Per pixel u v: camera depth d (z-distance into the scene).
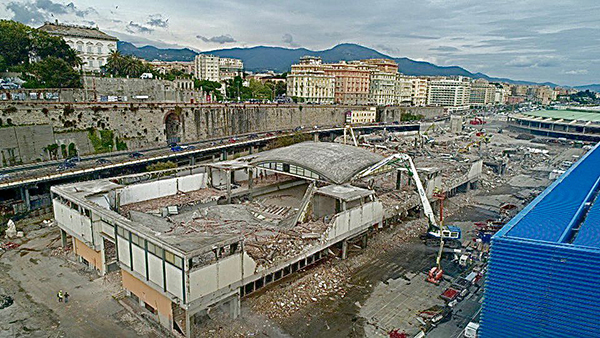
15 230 60.59
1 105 80.94
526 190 93.38
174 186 68.94
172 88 138.25
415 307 43.44
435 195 70.75
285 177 85.56
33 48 123.50
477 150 138.88
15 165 82.06
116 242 42.47
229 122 137.25
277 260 44.31
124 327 38.78
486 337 31.94
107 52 161.88
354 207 55.06
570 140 169.00
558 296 28.64
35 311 40.84
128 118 104.88
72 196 51.06
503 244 30.36
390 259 55.06
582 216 39.69
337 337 38.19
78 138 93.69
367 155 74.12
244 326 39.09
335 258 54.28
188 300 34.62
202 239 37.09
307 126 176.62
